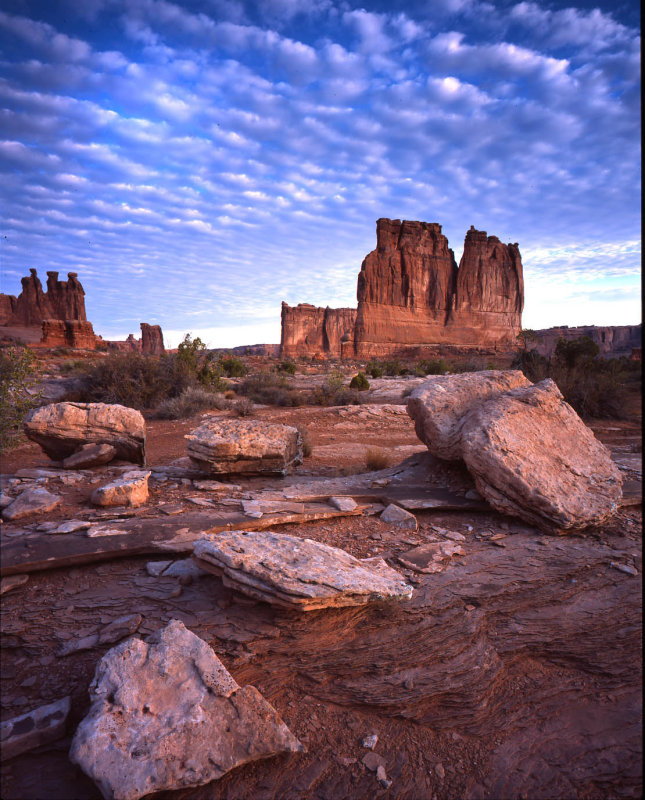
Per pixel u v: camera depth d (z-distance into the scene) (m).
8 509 5.10
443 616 4.07
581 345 26.48
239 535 4.50
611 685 3.64
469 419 6.84
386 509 6.07
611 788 2.87
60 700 2.95
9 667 3.21
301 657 3.57
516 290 147.88
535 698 3.53
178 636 3.36
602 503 5.72
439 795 2.81
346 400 22.98
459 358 106.19
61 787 2.54
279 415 17.98
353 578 3.91
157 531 4.80
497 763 3.03
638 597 4.44
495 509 5.93
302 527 5.54
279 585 3.62
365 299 134.38
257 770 2.77
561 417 7.02
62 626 3.57
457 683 3.56
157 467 7.61
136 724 2.70
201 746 2.66
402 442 13.79
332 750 3.01
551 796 2.82
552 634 4.05
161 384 19.58
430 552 5.02
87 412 7.12
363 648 3.71
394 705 3.36
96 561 4.32
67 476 6.46
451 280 143.00
